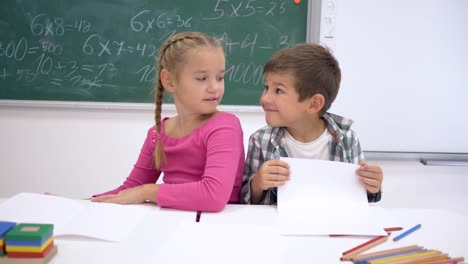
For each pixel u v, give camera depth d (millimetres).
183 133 1011
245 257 615
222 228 734
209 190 834
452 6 1843
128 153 2072
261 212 837
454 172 2008
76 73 1982
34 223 652
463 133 1954
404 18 1854
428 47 1876
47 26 1935
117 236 683
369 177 851
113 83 1997
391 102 1925
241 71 1994
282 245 663
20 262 574
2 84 1981
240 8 1936
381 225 751
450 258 604
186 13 1939
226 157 892
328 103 1033
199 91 918
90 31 1944
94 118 2037
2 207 773
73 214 774
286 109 976
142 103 2010
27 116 2029
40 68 1973
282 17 1944
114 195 895
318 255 627
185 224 750
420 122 1943
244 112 2043
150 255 618
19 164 2076
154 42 1962
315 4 1875
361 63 1894
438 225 764
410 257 600
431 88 1911
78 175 2094
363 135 1956
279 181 851
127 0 1922
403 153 1957
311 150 1075
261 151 1107
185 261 598
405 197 2025
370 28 1868
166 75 969
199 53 896
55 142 2059
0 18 1924
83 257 609
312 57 966
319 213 796
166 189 855
